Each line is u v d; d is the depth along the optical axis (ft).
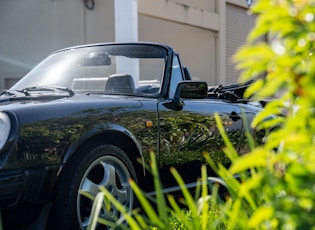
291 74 3.30
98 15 39.42
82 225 9.83
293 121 3.45
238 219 5.05
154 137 11.25
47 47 42.88
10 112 8.93
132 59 13.52
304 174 3.33
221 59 52.49
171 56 13.10
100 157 10.17
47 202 9.34
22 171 8.70
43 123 9.12
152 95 12.35
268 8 3.45
